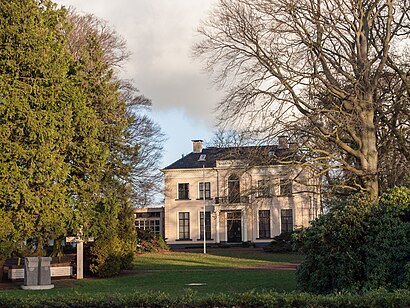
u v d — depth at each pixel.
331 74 22.03
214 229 52.97
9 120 19.30
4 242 19.48
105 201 24.64
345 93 21.39
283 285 18.61
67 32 24.47
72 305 9.87
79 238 23.59
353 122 20.38
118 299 9.75
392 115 22.88
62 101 20.69
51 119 19.97
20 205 19.48
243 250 46.41
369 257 11.93
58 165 20.06
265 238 51.25
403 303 8.70
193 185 54.22
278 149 22.48
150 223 56.16
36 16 20.73
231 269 28.00
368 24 22.09
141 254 41.25
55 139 20.52
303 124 21.05
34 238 21.81
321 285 12.59
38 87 19.83
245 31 22.08
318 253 12.73
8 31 19.66
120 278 24.27
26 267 20.23
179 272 26.70
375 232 12.18
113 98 26.97
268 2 21.73
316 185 22.02
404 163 21.88
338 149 22.19
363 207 12.70
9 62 19.45
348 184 22.39
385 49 21.59
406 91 22.25
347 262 12.09
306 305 8.88
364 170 20.88
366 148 21.11
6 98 19.08
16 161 19.33
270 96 21.27
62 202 20.47
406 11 22.09
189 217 53.81
